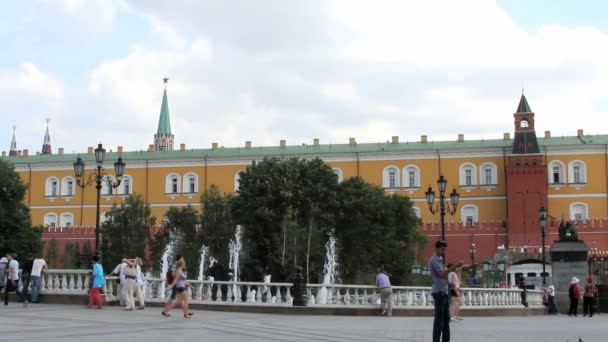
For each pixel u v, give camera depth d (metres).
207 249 98.62
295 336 21.66
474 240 107.06
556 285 49.06
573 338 22.55
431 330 24.50
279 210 89.31
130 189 126.50
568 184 113.62
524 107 112.38
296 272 34.44
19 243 84.56
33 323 25.31
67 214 127.62
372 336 22.05
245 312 33.78
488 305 41.34
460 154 117.19
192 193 124.31
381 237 90.44
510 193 109.88
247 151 126.56
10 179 86.38
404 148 120.12
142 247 108.06
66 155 132.38
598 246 101.81
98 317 28.19
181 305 31.59
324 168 91.81
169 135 182.62
